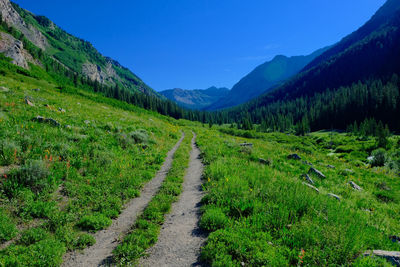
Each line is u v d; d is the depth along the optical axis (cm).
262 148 2409
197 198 871
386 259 454
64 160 1029
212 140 2853
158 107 15438
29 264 457
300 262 439
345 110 12494
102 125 1966
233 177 1011
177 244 552
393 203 1116
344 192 1173
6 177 730
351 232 541
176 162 1462
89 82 15225
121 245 543
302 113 17762
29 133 1160
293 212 647
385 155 2858
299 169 1540
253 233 554
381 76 18950
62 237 571
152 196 912
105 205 771
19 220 612
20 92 2356
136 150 1545
